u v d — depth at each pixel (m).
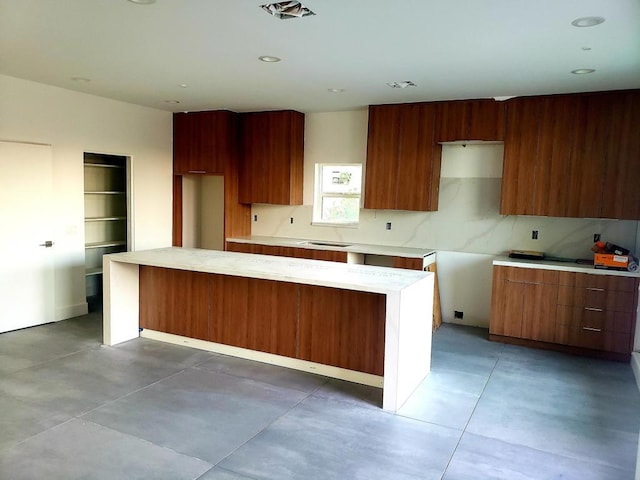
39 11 2.96
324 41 3.42
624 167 4.63
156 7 2.86
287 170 6.36
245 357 4.36
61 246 5.39
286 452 2.85
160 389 3.67
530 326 4.91
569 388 3.90
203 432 3.05
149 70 4.36
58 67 4.33
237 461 2.74
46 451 2.79
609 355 4.60
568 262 5.01
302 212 6.68
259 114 6.48
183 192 7.00
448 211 5.77
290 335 4.12
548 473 2.70
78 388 3.65
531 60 3.73
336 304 3.91
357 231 6.32
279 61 3.97
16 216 4.91
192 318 4.58
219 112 6.43
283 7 2.83
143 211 6.39
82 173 5.56
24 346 4.54
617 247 4.69
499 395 3.74
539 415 3.41
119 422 3.15
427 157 5.51
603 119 4.68
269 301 4.20
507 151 5.11
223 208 7.23
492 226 5.57
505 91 4.82
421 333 3.83
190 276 4.56
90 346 4.58
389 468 2.71
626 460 2.85
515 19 2.90
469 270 5.71
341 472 2.66
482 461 2.81
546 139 4.93
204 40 3.46
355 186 6.41
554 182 4.92
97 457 2.74
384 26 3.09
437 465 2.76
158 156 6.56
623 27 2.97
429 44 3.43
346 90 5.00
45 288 5.23
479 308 5.70
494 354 4.70
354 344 3.87
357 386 3.82
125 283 4.70
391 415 3.36
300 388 3.76
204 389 3.69
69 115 5.34
